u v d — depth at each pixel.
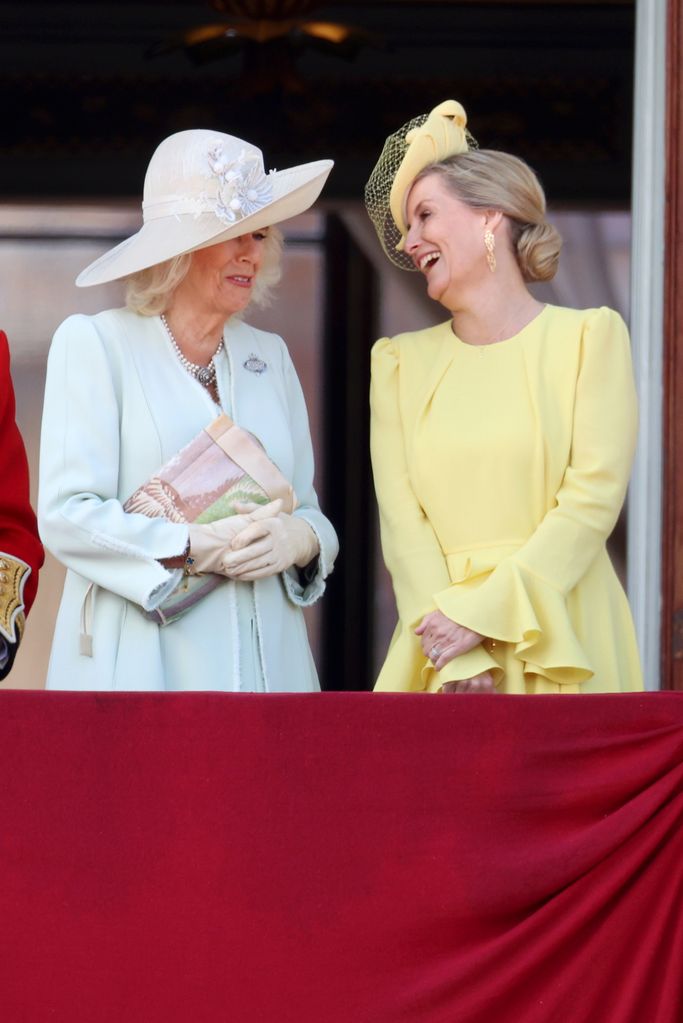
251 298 14.12
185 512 12.95
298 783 11.02
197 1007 10.85
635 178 19.94
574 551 13.48
